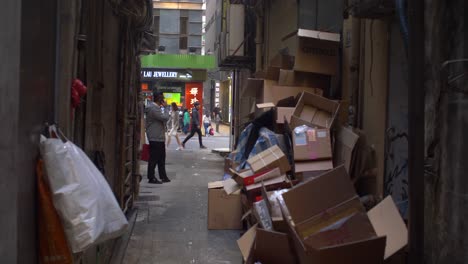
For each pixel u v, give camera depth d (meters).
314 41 6.85
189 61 27.98
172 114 20.53
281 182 5.56
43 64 2.77
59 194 2.52
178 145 20.55
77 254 3.11
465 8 2.90
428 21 3.34
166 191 9.78
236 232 6.73
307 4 8.28
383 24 5.44
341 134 5.88
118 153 6.38
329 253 3.29
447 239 3.03
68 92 3.19
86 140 4.04
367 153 5.69
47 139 2.65
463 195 2.88
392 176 5.16
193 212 7.94
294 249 3.70
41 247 2.58
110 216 2.70
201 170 12.98
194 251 5.87
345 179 3.71
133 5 6.49
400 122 5.05
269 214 4.22
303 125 5.99
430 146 3.27
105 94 5.21
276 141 6.42
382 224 3.87
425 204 3.32
